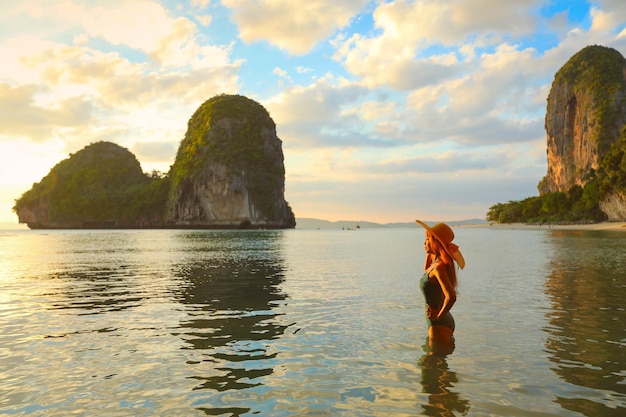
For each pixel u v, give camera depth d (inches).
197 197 7337.6
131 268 734.5
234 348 226.7
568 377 174.4
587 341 231.0
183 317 311.9
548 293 403.2
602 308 327.0
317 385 168.9
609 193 4207.7
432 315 233.3
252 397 157.2
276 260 907.4
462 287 447.8
